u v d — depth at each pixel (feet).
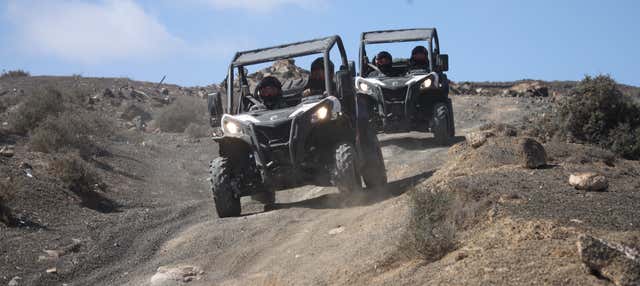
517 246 19.67
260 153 34.88
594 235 19.63
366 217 29.09
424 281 19.34
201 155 70.28
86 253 32.01
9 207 38.22
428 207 23.34
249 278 25.04
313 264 24.58
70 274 29.48
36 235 35.35
